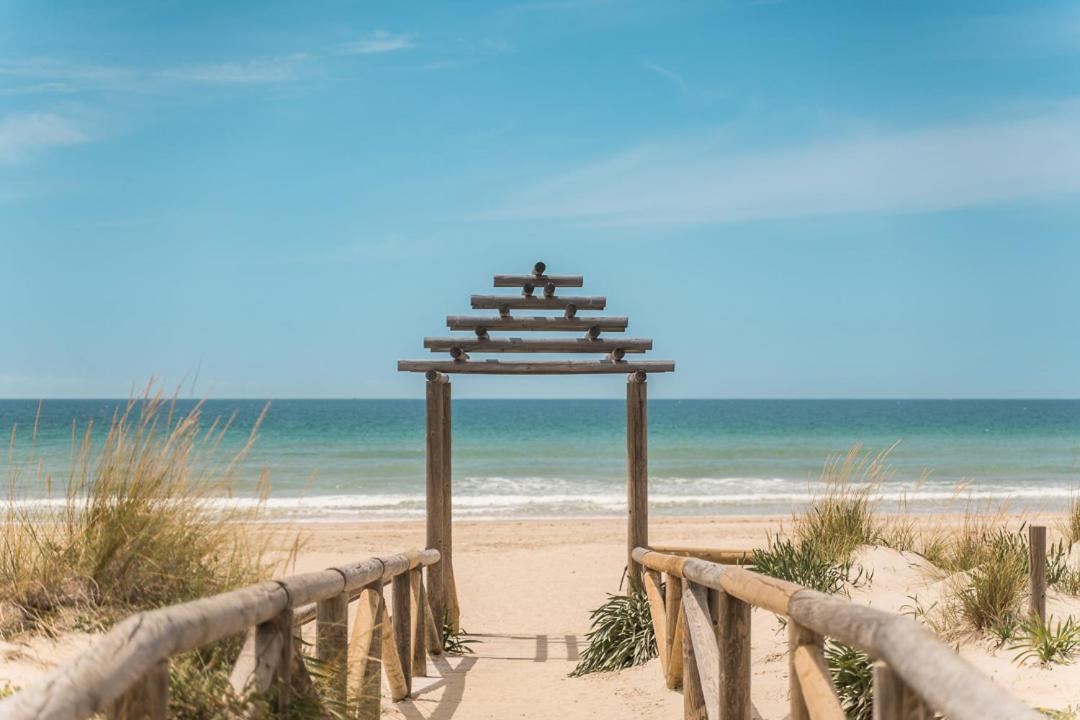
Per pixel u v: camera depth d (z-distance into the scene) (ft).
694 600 16.61
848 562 27.86
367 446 158.61
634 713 20.77
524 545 55.42
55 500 17.11
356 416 277.44
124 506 15.64
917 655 6.97
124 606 15.23
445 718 21.07
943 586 24.30
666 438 187.21
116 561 15.52
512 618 37.83
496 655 30.91
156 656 7.77
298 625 16.24
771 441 178.50
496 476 115.44
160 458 16.22
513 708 22.06
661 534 59.82
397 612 23.53
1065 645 19.12
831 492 32.27
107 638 7.43
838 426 237.25
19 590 14.69
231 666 12.42
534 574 45.88
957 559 27.43
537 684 25.14
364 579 16.66
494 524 66.69
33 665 12.89
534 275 33.50
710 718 14.80
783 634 23.94
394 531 60.85
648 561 25.29
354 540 56.54
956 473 116.47
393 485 102.68
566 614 38.42
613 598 29.37
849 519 31.04
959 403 623.36
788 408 418.72
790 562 25.85
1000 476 111.75
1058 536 33.76
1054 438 191.01
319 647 14.64
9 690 11.55
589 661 27.25
